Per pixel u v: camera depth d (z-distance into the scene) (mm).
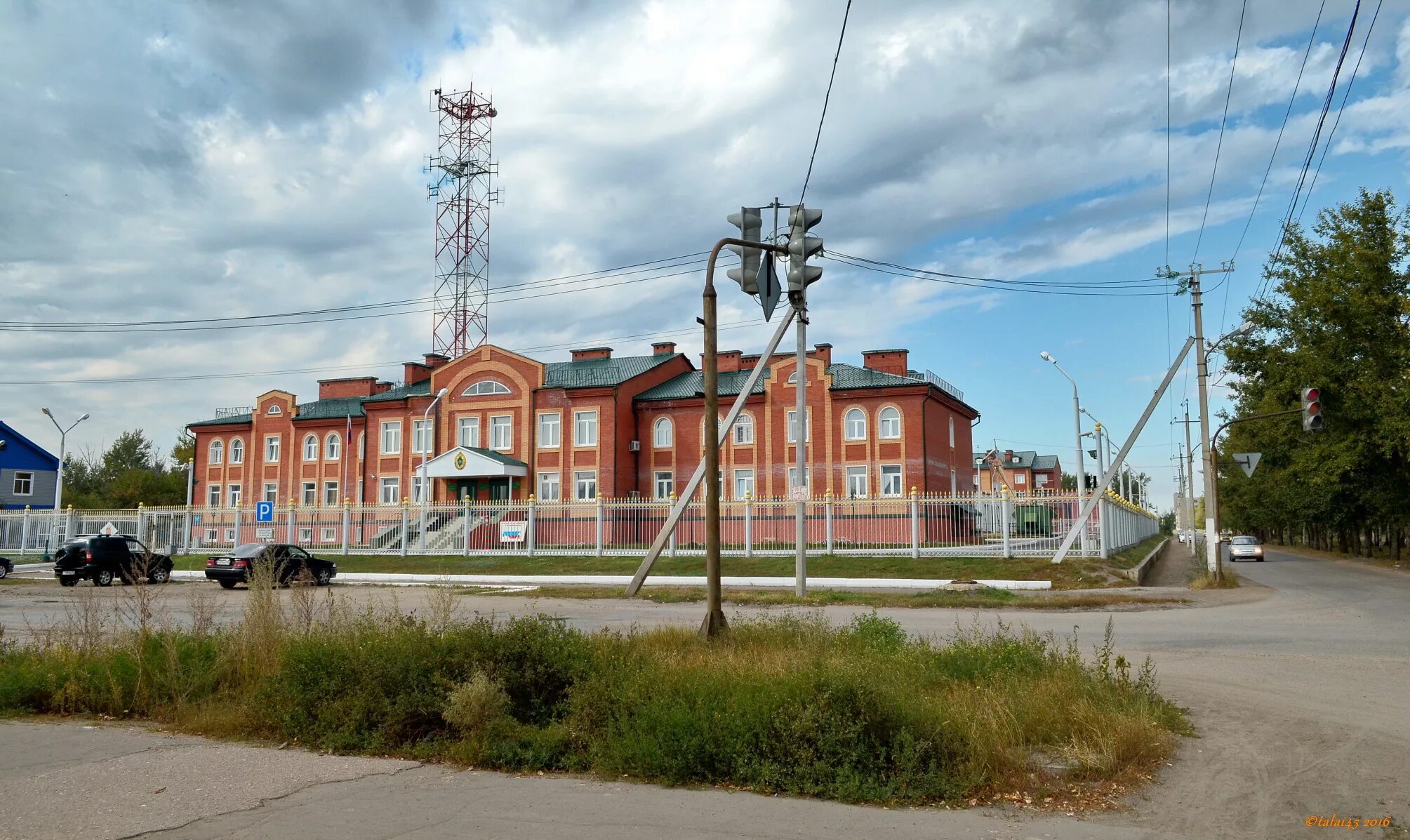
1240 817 5746
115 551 29484
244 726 8023
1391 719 8336
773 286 12195
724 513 35469
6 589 28312
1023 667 8766
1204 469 27141
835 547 30781
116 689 8867
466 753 6953
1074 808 5926
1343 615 17953
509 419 47938
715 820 5656
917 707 6762
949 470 46500
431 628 9242
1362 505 45594
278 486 53812
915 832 5438
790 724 6438
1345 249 33750
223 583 27875
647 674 7695
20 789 6289
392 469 49969
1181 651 12633
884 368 46062
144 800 6055
